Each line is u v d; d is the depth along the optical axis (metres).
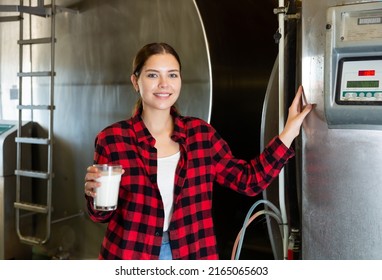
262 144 1.94
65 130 3.04
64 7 2.93
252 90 2.70
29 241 3.10
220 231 2.57
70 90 2.98
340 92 1.38
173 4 2.39
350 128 1.44
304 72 1.53
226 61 2.41
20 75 3.10
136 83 1.65
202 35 2.27
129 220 1.52
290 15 1.75
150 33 2.51
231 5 2.55
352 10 1.34
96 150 1.61
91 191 1.46
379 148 1.41
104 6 2.73
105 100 2.78
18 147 3.14
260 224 2.78
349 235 1.48
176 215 1.54
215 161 1.68
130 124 1.62
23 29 3.29
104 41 2.75
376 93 1.33
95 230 2.97
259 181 1.63
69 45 2.95
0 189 3.27
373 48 1.33
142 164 1.55
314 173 1.53
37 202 3.32
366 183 1.44
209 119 2.28
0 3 3.44
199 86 2.30
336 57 1.40
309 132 1.54
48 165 3.06
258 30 2.76
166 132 1.63
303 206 1.57
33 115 3.27
